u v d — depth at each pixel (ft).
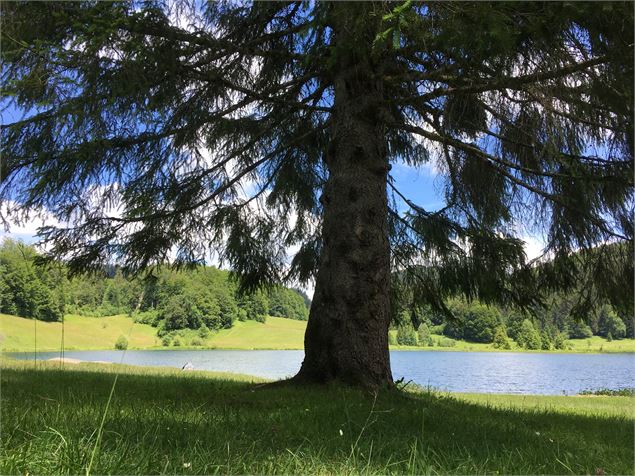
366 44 14.08
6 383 17.34
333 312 18.38
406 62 19.31
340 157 19.74
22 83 13.06
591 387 64.13
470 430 12.30
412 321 27.73
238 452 9.09
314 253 26.48
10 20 13.15
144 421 10.91
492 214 23.26
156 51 14.74
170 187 21.61
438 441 10.80
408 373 88.02
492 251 23.39
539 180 20.49
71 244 20.76
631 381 74.69
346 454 9.57
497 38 11.14
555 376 85.10
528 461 10.06
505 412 17.43
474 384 67.92
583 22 11.48
